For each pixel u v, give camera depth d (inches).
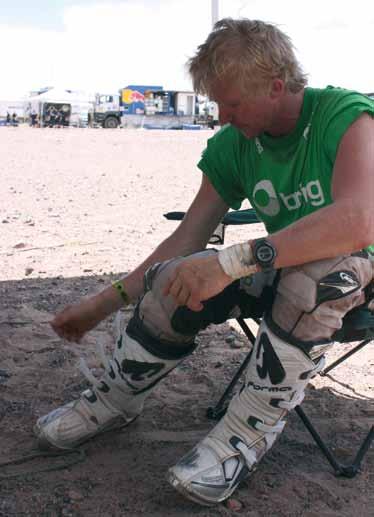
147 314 85.5
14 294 167.2
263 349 78.7
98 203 329.4
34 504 81.9
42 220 277.4
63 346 133.3
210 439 82.4
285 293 76.8
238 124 81.0
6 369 122.3
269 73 76.3
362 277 78.2
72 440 92.4
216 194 96.2
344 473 88.7
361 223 72.4
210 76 77.7
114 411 93.2
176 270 75.9
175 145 697.0
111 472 89.0
